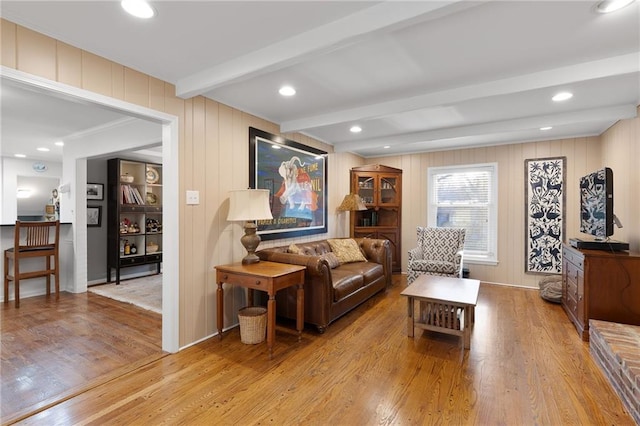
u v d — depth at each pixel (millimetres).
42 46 1942
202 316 2975
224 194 3199
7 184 6348
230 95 3033
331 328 3271
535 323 3396
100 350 2746
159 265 6184
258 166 3625
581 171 4566
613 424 1817
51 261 4711
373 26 1781
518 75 2605
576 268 3238
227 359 2594
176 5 1719
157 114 2574
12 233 4320
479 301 4199
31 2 1669
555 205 4730
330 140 4941
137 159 5637
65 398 2049
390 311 3812
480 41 2090
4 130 4305
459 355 2664
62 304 4082
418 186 5789
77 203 4676
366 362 2549
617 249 3078
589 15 1807
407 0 1685
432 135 4348
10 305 4035
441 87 2857
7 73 1793
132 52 2221
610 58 2318
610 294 2875
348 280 3609
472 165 5309
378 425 1812
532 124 3703
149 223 5855
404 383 2240
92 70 2189
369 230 5715
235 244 3336
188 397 2072
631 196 3332
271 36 2059
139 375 2338
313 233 4668
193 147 2881
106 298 4367
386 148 5520
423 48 2182
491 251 5195
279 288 2701
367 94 3020
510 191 5035
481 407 1967
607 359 2285
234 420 1854
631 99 3090
